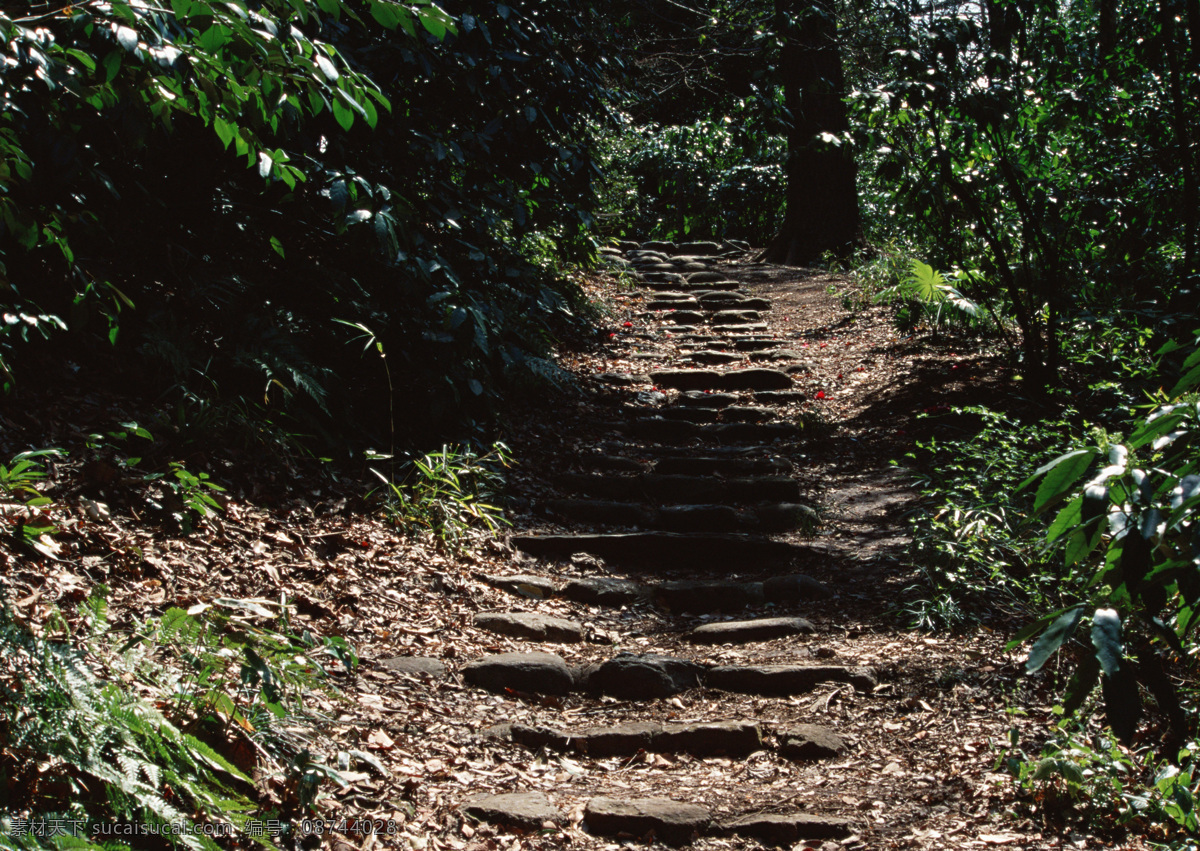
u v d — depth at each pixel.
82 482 3.70
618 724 3.31
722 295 10.66
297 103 2.37
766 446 6.87
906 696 3.50
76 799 1.99
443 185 5.54
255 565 3.78
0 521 3.08
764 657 3.96
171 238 4.86
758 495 5.93
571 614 4.41
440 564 4.47
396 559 4.33
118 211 4.53
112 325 3.59
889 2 7.06
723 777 3.02
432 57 5.06
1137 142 7.02
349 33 4.86
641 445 6.75
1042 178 6.75
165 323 4.55
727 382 8.06
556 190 6.52
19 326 3.79
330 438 4.83
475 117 5.77
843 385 7.98
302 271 5.37
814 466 6.45
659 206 17.17
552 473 6.04
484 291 6.23
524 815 2.59
